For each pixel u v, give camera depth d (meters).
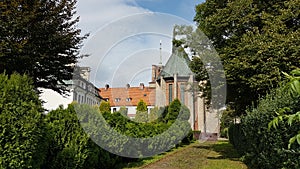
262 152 6.72
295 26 10.48
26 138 4.38
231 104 13.72
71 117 6.78
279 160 5.43
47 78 14.15
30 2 11.98
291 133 4.53
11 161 4.19
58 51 13.38
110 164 8.77
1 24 10.93
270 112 5.62
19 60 11.57
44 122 4.88
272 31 9.88
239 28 11.17
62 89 14.92
